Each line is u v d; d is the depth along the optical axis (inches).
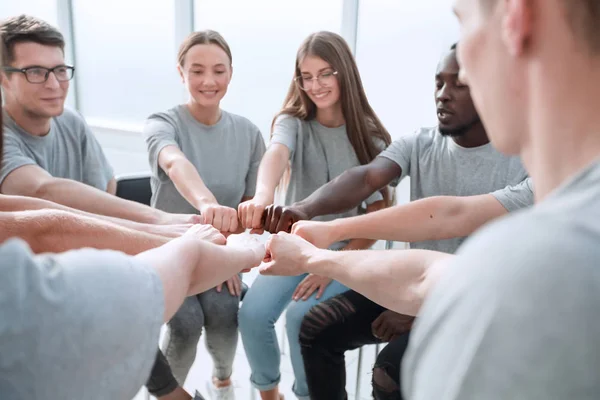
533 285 10.8
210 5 129.6
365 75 111.7
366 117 77.0
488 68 15.3
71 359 16.7
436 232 53.0
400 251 36.9
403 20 104.7
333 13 113.0
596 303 10.3
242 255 35.9
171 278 23.1
